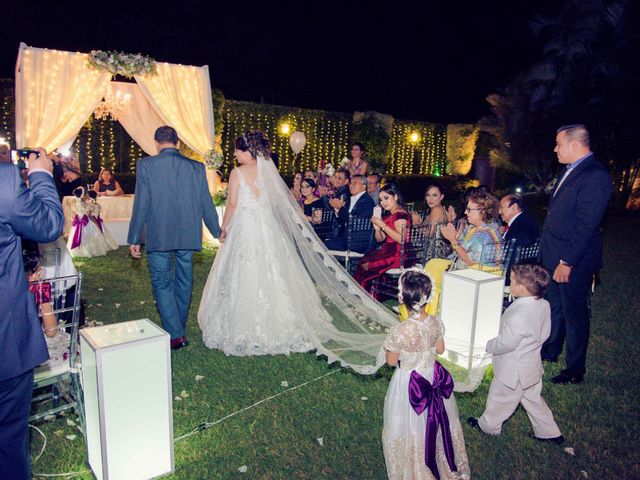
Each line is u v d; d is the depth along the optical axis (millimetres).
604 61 15836
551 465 3066
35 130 7742
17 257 2270
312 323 4750
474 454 3145
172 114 8992
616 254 9477
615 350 4828
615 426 3494
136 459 2688
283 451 3121
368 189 7488
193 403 3633
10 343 2234
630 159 15766
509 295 4727
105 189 9453
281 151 15320
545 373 4297
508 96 18172
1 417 2289
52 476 2830
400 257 5320
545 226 4352
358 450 3146
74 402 3295
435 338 2691
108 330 2762
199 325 4809
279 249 4594
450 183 19578
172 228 4410
